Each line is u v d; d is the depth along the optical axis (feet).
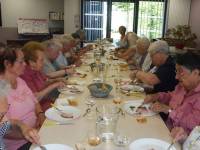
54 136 5.18
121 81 9.94
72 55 16.48
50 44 11.51
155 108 6.74
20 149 6.08
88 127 5.61
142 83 9.71
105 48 21.53
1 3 27.09
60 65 12.66
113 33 27.40
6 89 5.91
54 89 9.17
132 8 26.81
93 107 6.86
